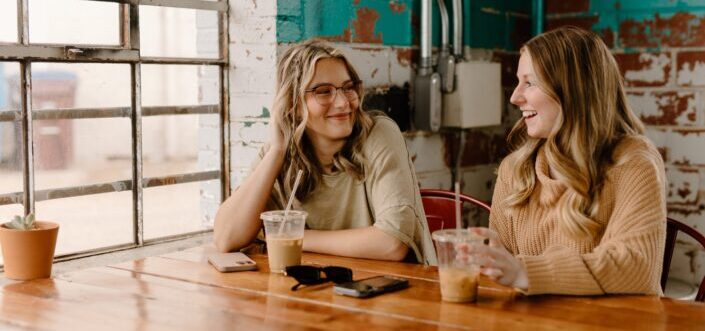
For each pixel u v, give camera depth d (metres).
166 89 2.50
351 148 2.09
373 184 2.06
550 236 1.86
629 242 1.62
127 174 2.42
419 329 1.35
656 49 3.25
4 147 2.13
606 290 1.57
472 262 1.50
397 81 3.00
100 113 2.33
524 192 1.91
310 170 2.10
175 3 2.47
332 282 1.68
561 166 1.80
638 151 1.77
